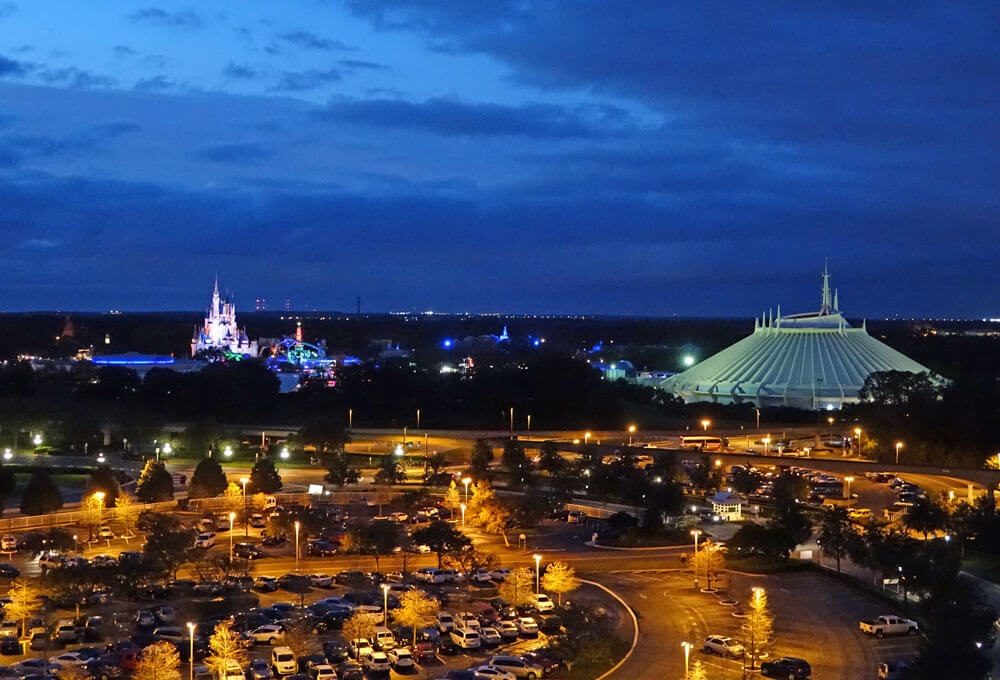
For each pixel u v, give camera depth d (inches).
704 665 4539.9
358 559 6510.8
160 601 5442.9
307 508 7431.1
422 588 5777.6
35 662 4311.0
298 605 5270.7
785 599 5605.3
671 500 7421.3
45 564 5935.0
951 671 4136.3
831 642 4849.9
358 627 4662.9
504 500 7465.6
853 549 5944.9
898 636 4948.3
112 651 4493.1
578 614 4965.6
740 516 7760.8
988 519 6830.7
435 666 4537.4
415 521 7583.7
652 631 5019.7
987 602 5270.7
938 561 5492.1
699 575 6038.4
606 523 7736.2
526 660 4431.6
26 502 7440.9
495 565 6220.5
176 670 4239.7
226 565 5748.0
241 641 4571.9
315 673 4288.9
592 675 4407.0
